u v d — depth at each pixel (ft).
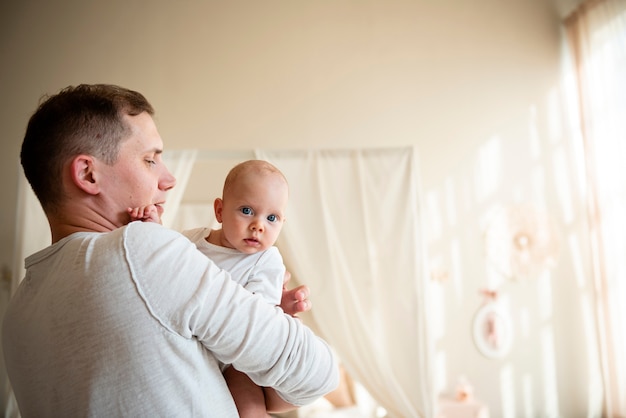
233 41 11.46
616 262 10.25
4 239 10.35
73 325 2.03
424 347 7.36
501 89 11.73
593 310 11.02
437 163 11.39
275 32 11.57
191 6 11.49
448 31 11.83
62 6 11.16
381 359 7.32
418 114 11.52
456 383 10.71
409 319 7.41
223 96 11.28
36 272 2.29
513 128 11.64
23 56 10.94
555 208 11.46
